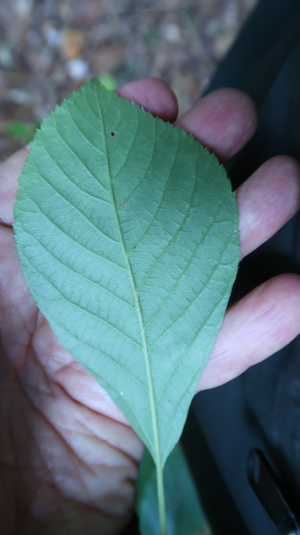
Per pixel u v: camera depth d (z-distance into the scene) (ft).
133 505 0.59
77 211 0.51
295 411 0.54
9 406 0.55
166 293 0.52
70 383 0.59
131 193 0.51
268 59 0.68
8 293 0.56
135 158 0.51
